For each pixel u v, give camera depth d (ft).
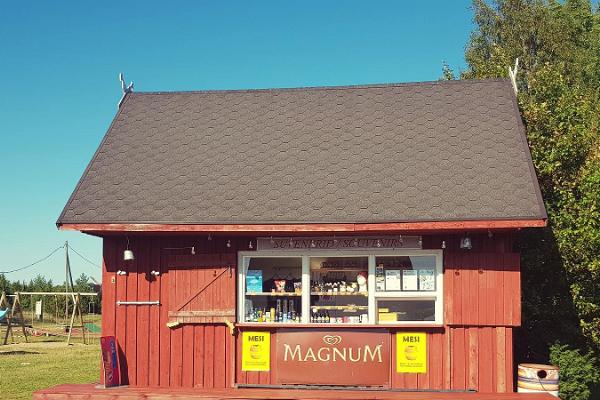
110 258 44.52
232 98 52.01
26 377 64.03
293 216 40.55
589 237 50.78
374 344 41.88
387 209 40.27
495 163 42.75
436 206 40.01
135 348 43.93
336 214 40.34
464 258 41.32
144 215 41.70
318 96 51.19
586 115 62.08
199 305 43.24
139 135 48.98
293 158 45.55
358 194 41.73
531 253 52.11
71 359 79.15
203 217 41.22
